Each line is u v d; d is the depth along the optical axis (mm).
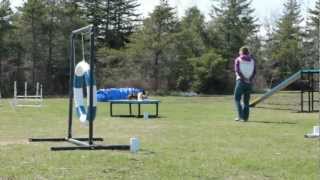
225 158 8602
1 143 10773
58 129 14000
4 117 18719
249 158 8602
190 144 10477
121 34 76875
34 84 62438
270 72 76938
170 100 38938
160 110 23703
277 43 78938
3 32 61344
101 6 75750
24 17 61938
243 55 16703
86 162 8203
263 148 9852
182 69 67438
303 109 23922
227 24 75438
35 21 62156
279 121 16594
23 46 62250
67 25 63656
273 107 25734
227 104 30516
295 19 80375
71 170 7539
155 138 11648
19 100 33281
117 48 74188
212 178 7027
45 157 8727
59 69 63750
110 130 13727
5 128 14281
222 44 75312
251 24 77188
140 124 15594
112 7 76250
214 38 75250
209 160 8398
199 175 7199
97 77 63031
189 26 73812
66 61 63656
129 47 66875
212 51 72000
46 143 10797
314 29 79062
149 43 65250
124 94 32781
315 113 21047
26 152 9336
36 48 62531
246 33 76188
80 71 10930
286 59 77562
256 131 13141
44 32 62875
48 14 62688
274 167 7797
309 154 9078
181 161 8297
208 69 69000
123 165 7930
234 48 75312
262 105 27688
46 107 26203
